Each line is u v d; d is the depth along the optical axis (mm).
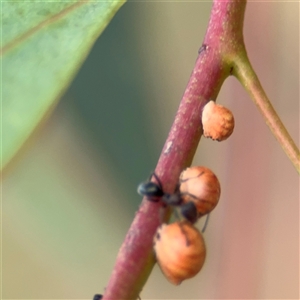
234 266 148
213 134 91
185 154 90
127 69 133
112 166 141
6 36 87
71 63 86
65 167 152
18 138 83
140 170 138
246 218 147
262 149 145
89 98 130
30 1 88
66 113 133
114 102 133
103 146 139
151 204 89
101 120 134
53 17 88
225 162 154
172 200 89
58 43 87
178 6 154
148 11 142
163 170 90
